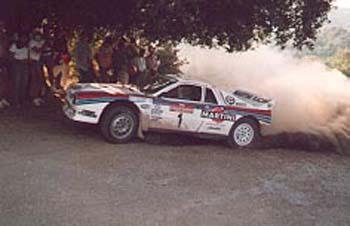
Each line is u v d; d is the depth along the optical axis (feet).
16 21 50.42
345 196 34.94
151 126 43.09
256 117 45.62
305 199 33.65
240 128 45.44
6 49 48.29
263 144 47.73
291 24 49.44
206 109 44.16
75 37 57.11
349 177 39.68
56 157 36.88
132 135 42.50
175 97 43.60
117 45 54.34
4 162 34.96
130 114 42.14
